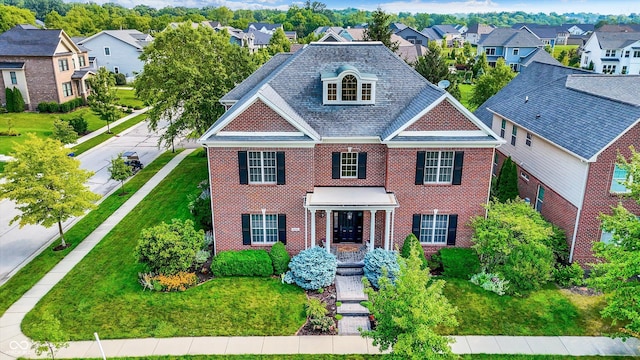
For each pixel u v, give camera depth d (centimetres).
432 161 2364
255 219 2445
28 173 2480
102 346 1833
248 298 2138
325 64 2630
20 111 6012
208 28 4203
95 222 2991
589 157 2177
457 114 2286
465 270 2300
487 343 1848
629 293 1644
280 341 1867
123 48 8788
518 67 9950
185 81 3859
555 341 1862
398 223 2466
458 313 2028
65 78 6262
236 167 2320
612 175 2217
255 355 1788
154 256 2202
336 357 1778
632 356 1781
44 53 5934
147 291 2184
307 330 1931
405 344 1405
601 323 1964
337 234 2548
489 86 5550
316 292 2191
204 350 1814
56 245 2669
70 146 4834
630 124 2112
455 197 2416
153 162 4353
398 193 2408
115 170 3400
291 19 19888
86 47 8694
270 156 2325
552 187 2591
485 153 2336
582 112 2562
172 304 2091
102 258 2509
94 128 5681
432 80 5500
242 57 4197
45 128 5359
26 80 6006
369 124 2444
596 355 1786
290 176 2350
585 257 2373
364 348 1828
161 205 3238
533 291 2189
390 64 2642
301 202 2395
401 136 2303
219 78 3881
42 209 2519
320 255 2245
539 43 10144
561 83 3108
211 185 2348
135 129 5747
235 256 2331
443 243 2509
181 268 2244
